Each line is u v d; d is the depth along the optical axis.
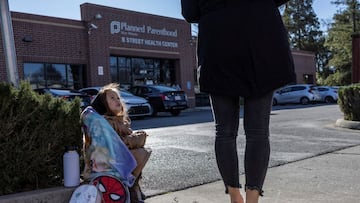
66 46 20.22
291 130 10.48
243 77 2.35
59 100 3.60
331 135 9.31
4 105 3.19
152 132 10.62
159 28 24.94
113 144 3.21
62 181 3.54
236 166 2.52
